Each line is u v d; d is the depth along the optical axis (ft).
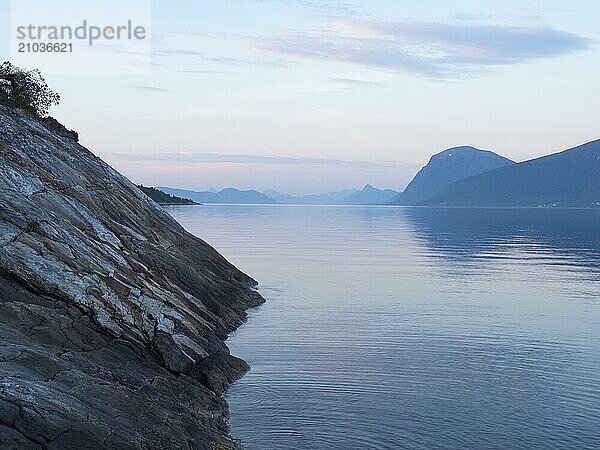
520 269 225.56
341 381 85.92
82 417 48.49
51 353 59.36
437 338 112.68
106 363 65.72
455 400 79.05
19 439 43.52
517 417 73.67
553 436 68.59
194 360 78.59
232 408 74.38
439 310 140.97
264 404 76.07
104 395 55.42
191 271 121.70
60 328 66.44
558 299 157.38
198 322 91.61
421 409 75.77
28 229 75.56
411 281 190.60
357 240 379.35
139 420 55.01
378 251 298.56
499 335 115.75
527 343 109.60
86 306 71.92
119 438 49.60
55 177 108.17
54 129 147.74
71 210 96.37
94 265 79.71
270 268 222.07
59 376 54.54
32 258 71.31
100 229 100.37
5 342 56.34
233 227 494.59
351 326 122.42
